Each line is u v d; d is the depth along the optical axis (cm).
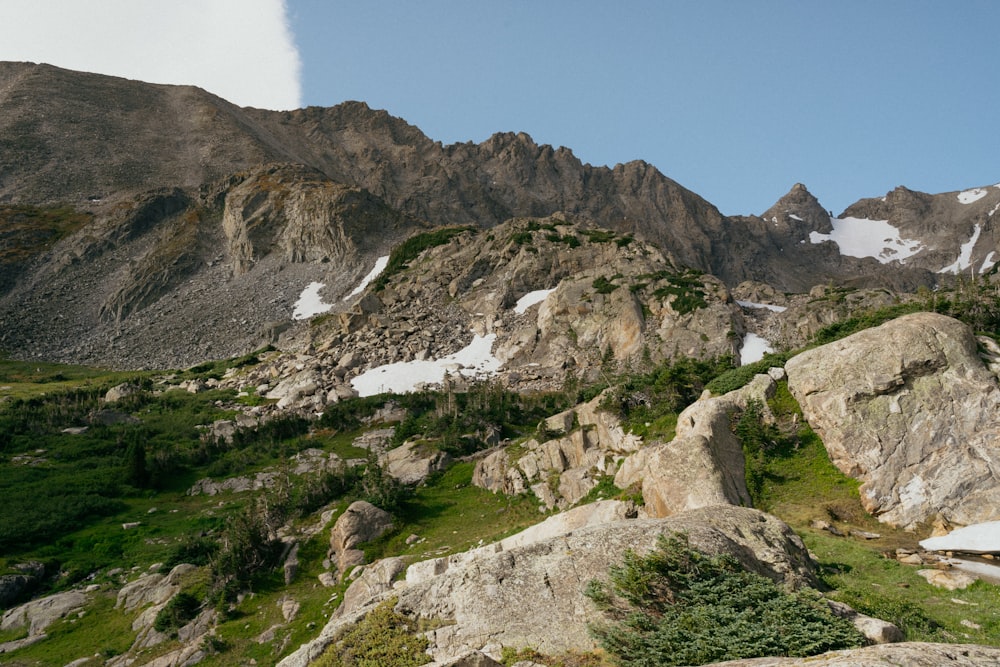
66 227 17725
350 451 6888
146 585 4756
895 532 3216
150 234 17188
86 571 5128
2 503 5903
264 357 11012
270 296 14075
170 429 7838
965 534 2980
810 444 3816
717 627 1620
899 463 3456
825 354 4022
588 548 2022
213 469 6788
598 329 8706
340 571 4450
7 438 7431
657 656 1574
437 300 10819
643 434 4525
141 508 6181
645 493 3331
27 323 13712
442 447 6106
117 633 4316
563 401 7375
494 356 9150
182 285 15038
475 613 1925
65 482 6425
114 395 9244
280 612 4138
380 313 10506
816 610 1673
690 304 8531
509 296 10269
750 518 2305
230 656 3816
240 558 4584
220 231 17088
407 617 2025
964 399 3516
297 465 6662
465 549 4109
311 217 15675
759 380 4228
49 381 10938
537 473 4997
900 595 2353
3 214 17912
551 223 12194
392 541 4688
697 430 3791
